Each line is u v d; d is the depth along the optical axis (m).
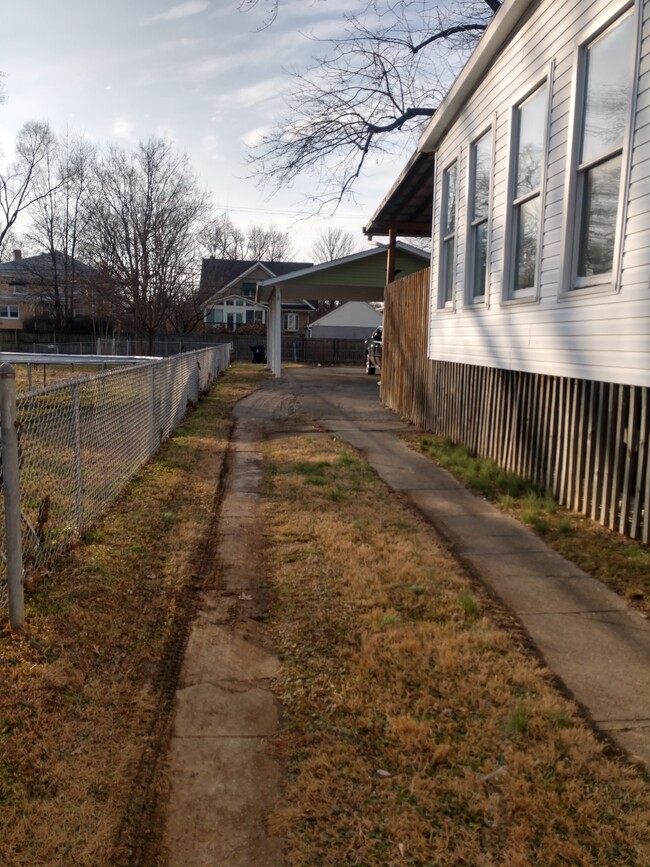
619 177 5.32
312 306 60.53
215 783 2.52
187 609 4.03
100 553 4.68
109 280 33.06
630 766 2.60
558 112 6.23
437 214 10.66
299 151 16.59
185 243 33.97
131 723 2.86
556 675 3.29
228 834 2.28
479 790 2.46
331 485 7.04
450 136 9.87
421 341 11.56
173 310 38.38
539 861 2.14
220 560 4.83
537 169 6.88
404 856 2.17
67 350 41.16
